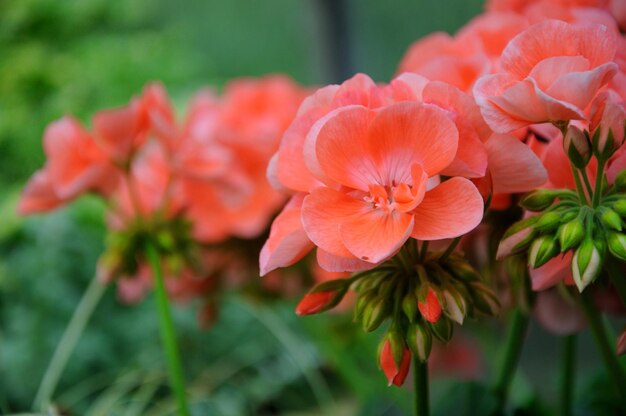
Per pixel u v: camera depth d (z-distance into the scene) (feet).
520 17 1.55
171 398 2.88
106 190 1.86
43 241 3.18
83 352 3.06
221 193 2.01
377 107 1.36
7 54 5.73
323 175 1.34
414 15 3.17
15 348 3.04
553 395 2.85
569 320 1.63
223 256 2.19
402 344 1.39
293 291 2.24
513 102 1.32
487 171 1.35
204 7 5.35
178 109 4.33
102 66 5.49
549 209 1.38
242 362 3.28
